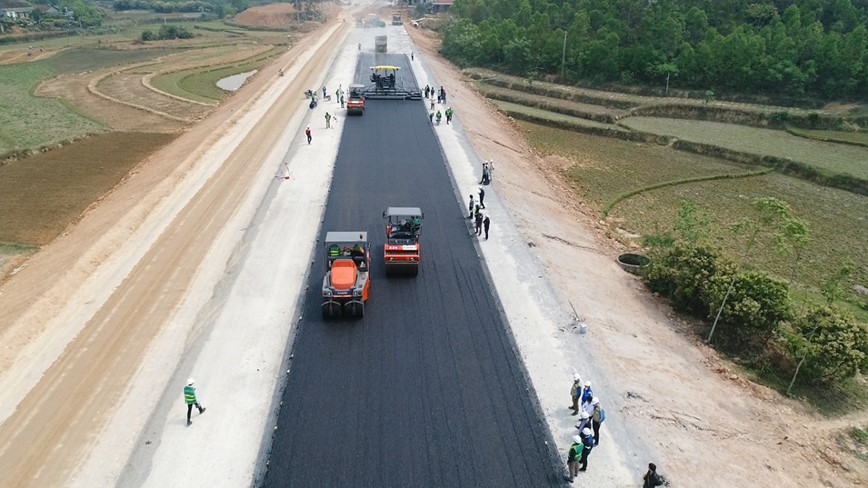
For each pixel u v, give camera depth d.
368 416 20.33
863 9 86.62
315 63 88.56
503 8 113.31
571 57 86.81
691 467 18.81
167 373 22.64
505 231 34.41
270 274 29.56
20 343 24.67
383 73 71.81
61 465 18.50
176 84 90.19
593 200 46.56
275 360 23.14
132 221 35.78
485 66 96.94
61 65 105.56
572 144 61.62
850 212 44.75
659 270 30.56
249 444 19.12
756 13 86.62
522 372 22.66
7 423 20.38
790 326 27.72
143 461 18.52
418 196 39.16
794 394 24.30
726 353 26.53
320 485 17.62
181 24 174.50
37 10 169.00
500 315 26.25
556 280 29.42
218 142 51.00
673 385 22.95
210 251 32.09
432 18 152.50
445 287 28.42
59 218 40.59
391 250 28.05
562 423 20.20
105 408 20.89
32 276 31.48
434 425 19.98
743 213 44.34
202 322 25.72
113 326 25.72
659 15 87.19
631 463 18.72
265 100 65.88
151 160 52.59
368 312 26.28
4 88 83.69
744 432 21.17
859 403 24.33
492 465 18.44
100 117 69.31
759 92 73.31
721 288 27.25
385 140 50.66
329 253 27.08
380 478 17.91
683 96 76.25
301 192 39.72
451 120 56.88
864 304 31.94
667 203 46.09
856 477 20.12
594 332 25.39
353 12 194.88
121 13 198.88
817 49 71.62
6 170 50.03
